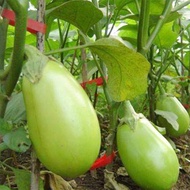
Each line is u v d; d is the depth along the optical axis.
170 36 0.56
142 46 0.40
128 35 0.66
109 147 0.41
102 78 0.40
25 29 0.25
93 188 0.43
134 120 0.37
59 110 0.25
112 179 0.42
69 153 0.25
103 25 0.52
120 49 0.27
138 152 0.35
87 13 0.33
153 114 0.58
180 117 0.55
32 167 0.30
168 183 0.35
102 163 0.41
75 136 0.25
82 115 0.26
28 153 0.50
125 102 0.38
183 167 0.54
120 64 0.29
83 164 0.26
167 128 0.56
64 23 0.64
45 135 0.25
